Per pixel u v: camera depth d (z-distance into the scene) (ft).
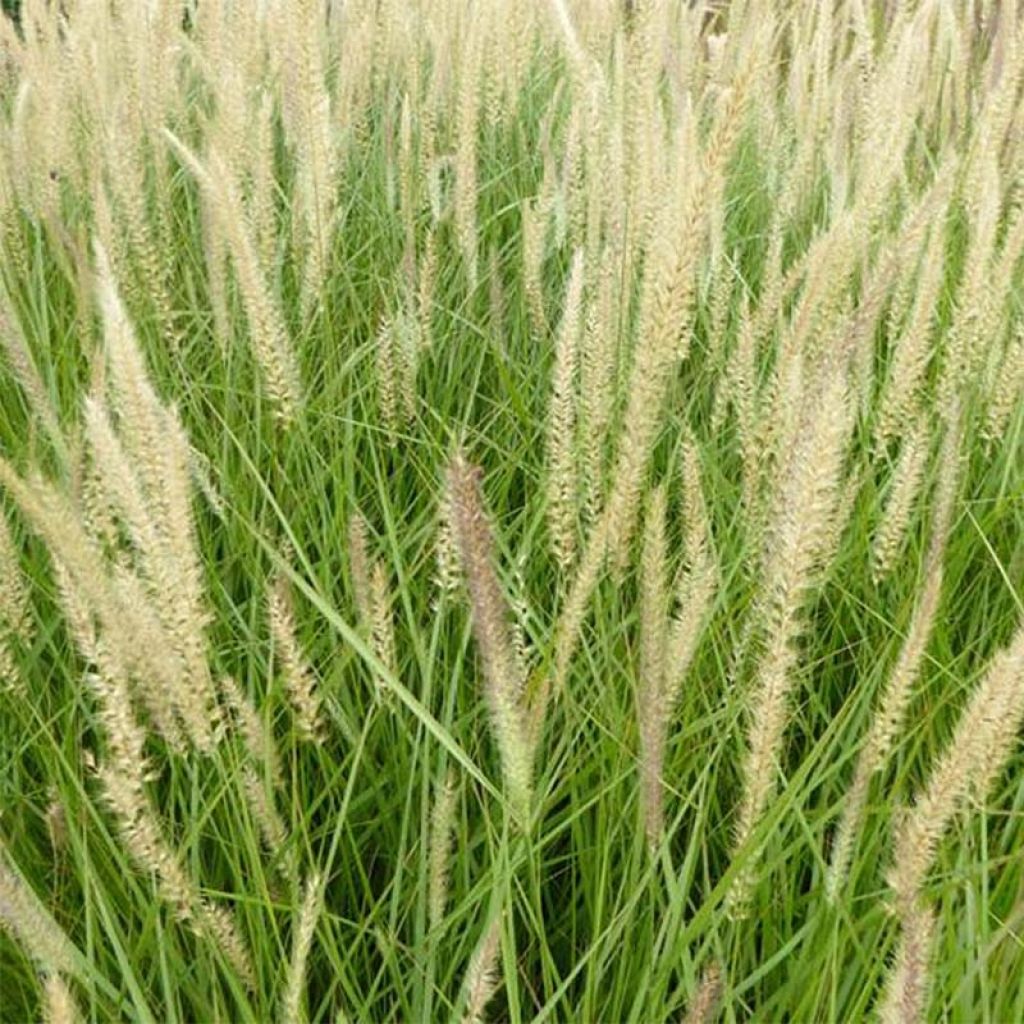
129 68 3.31
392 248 3.44
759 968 1.58
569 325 1.88
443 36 4.10
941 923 1.59
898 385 2.27
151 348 2.83
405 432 2.81
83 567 1.41
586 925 1.83
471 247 3.07
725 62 4.21
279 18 3.62
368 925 1.84
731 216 3.80
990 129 3.09
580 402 2.04
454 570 1.93
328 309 3.14
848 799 1.55
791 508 1.37
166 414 1.59
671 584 2.19
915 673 1.49
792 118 3.92
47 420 1.93
